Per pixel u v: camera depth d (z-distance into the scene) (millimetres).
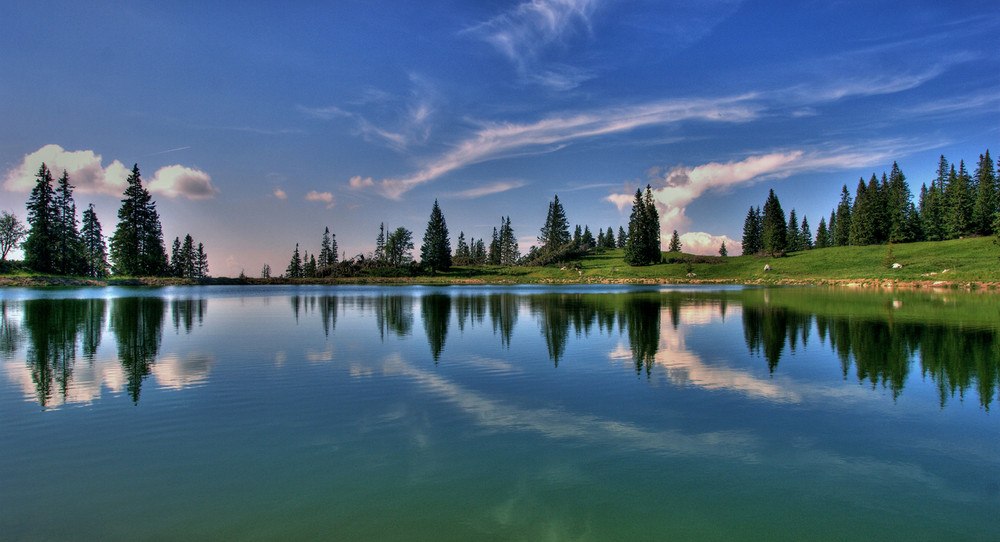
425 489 6570
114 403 10391
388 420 9352
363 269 120625
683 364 14562
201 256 135625
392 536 5488
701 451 7957
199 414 9664
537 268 119375
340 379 12594
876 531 5684
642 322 24969
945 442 8391
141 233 83375
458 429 8875
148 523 5734
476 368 13984
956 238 97062
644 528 5688
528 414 9781
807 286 68688
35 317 26812
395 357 15594
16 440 8258
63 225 75062
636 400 10805
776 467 7375
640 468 7289
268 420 9305
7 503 6160
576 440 8375
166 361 14812
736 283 83688
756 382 12391
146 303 37969
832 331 21141
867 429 8992
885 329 21578
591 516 5938
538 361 14992
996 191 89875
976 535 5617
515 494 6469
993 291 47969
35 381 12250
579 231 177500
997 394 11180
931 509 6195
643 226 112000
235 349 16969
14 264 69875
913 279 64500
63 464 7312
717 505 6238
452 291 62625
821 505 6270
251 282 97000
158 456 7613
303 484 6699
